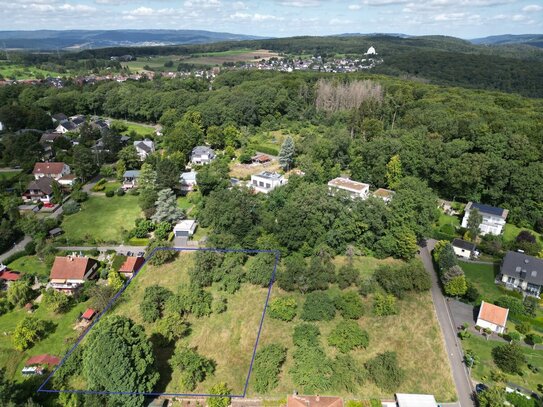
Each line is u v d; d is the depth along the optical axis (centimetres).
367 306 5909
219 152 12888
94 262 6688
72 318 5638
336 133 12206
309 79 19912
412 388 4606
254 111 15438
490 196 9075
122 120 17588
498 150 9438
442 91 17138
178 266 6856
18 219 7944
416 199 7394
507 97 15738
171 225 8125
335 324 5569
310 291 6219
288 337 5359
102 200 9500
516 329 5419
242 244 7181
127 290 6241
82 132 13262
